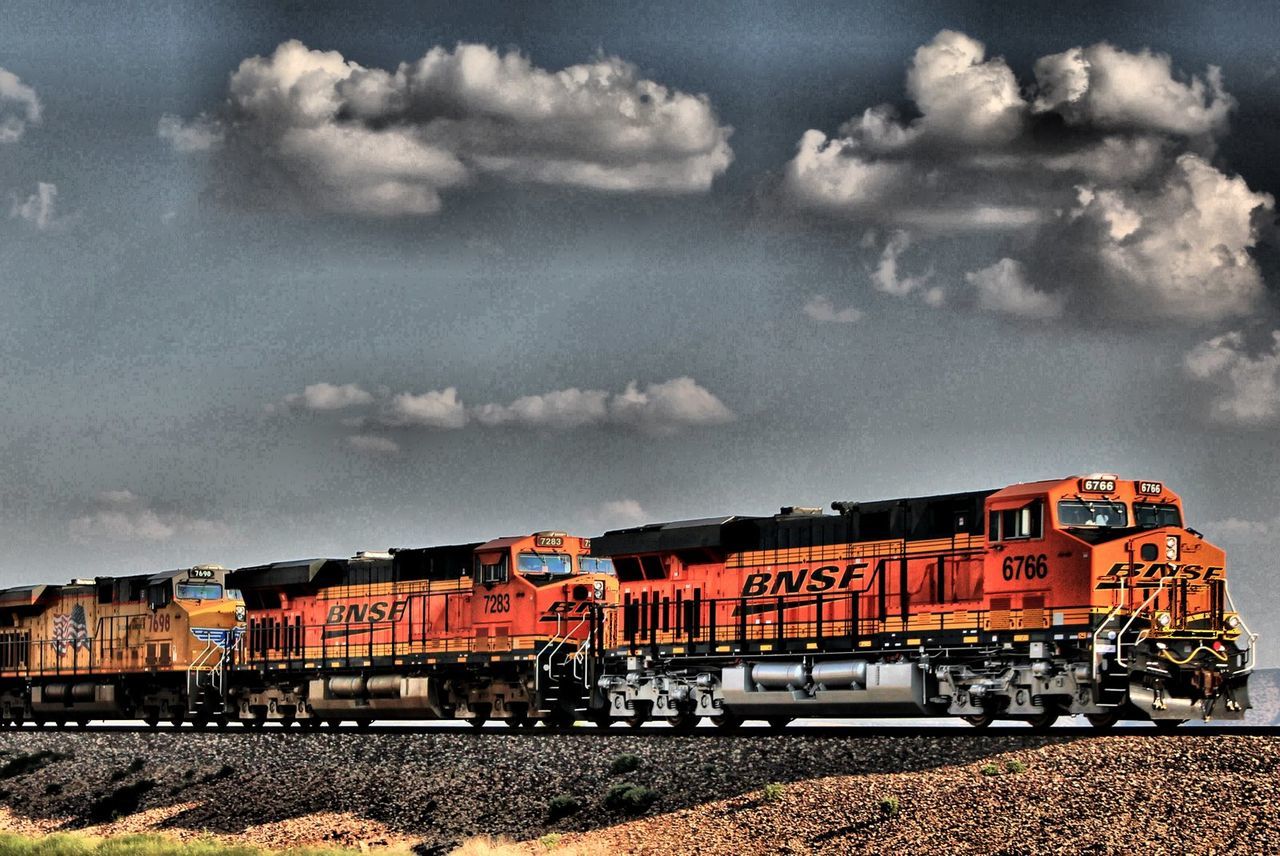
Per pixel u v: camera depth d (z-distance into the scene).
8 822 60.62
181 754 63.38
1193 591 45.94
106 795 60.50
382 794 52.09
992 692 47.25
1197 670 44.91
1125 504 47.53
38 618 89.31
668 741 49.94
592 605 62.09
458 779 51.31
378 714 69.69
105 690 82.62
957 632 48.59
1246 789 36.78
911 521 50.88
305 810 52.69
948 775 41.12
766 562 55.22
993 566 47.88
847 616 52.06
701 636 56.84
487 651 64.69
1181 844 35.06
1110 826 36.44
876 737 45.50
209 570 80.75
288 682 74.06
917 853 37.38
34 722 93.31
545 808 46.97
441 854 45.69
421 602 68.12
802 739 46.69
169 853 48.38
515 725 65.19
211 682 76.94
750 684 53.81
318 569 73.44
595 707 60.56
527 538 64.75
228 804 55.53
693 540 56.97
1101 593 45.09
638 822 43.97
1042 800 38.41
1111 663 44.47
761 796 43.12
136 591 82.12
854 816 40.12
